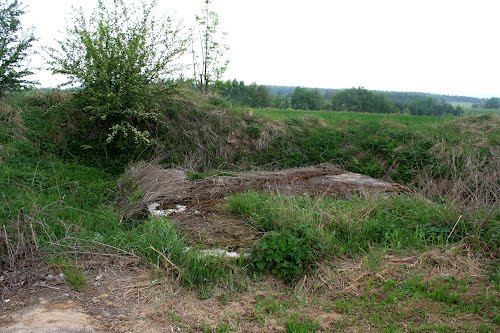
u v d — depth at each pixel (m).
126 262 5.72
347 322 4.67
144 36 11.13
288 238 5.93
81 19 11.36
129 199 8.33
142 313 4.76
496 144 11.93
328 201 7.92
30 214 6.45
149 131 12.12
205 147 12.24
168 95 12.20
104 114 10.99
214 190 8.97
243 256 5.91
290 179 9.94
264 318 4.71
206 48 16.50
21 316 4.56
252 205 7.49
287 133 13.06
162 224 6.38
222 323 4.61
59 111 11.91
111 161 11.27
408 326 4.60
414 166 11.72
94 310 4.75
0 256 5.66
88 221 7.16
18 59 11.41
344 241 6.56
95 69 10.86
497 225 6.80
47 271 5.49
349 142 12.95
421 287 5.37
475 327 4.61
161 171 9.92
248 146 12.59
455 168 11.05
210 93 14.84
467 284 5.52
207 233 6.82
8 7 11.19
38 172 9.55
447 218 7.18
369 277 5.56
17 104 11.91
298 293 5.27
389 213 7.50
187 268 5.51
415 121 15.82
